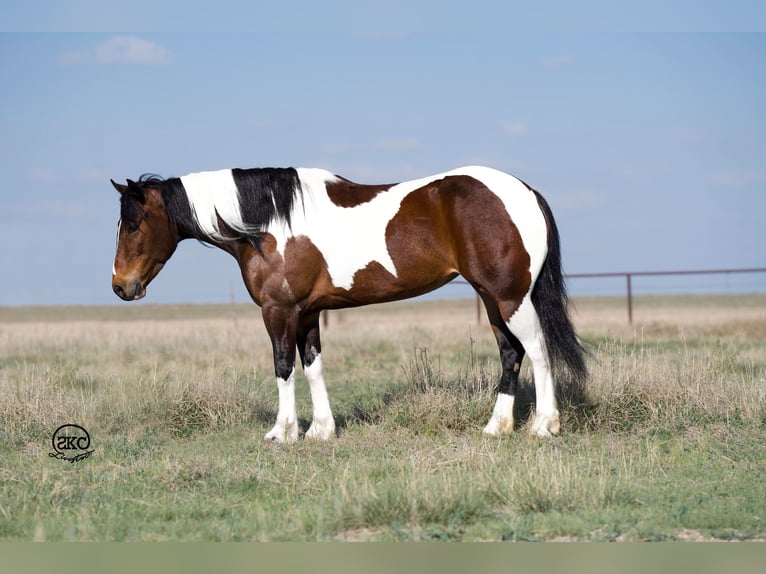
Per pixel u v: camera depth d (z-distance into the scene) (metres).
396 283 9.73
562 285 9.65
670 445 9.44
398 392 11.89
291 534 6.62
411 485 7.19
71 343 22.66
